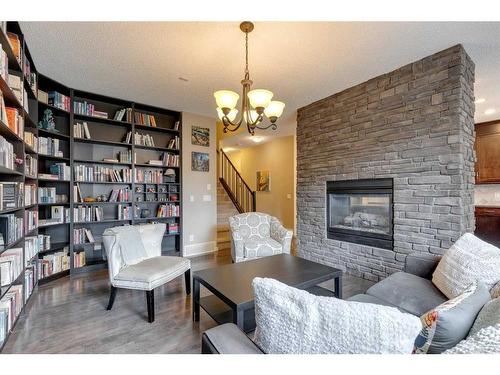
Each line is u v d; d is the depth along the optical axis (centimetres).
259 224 397
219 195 673
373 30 220
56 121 354
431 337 88
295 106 418
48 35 224
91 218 368
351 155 344
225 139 691
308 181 409
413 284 183
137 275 227
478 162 482
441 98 256
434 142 261
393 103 296
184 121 458
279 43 240
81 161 364
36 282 284
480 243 175
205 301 232
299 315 76
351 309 71
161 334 202
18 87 219
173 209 449
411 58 270
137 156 432
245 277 212
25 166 240
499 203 479
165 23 208
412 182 279
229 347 94
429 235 264
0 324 177
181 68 289
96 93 365
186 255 452
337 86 340
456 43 242
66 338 195
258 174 759
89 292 286
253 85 335
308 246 409
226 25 212
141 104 414
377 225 324
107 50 251
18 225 214
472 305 98
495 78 311
